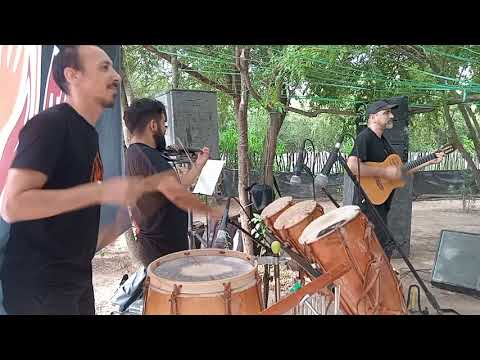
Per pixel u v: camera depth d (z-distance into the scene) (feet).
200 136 14.99
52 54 5.88
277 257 7.63
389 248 10.00
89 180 5.33
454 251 11.67
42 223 5.06
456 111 22.91
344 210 6.53
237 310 5.38
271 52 13.74
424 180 32.48
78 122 5.13
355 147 11.71
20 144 4.55
